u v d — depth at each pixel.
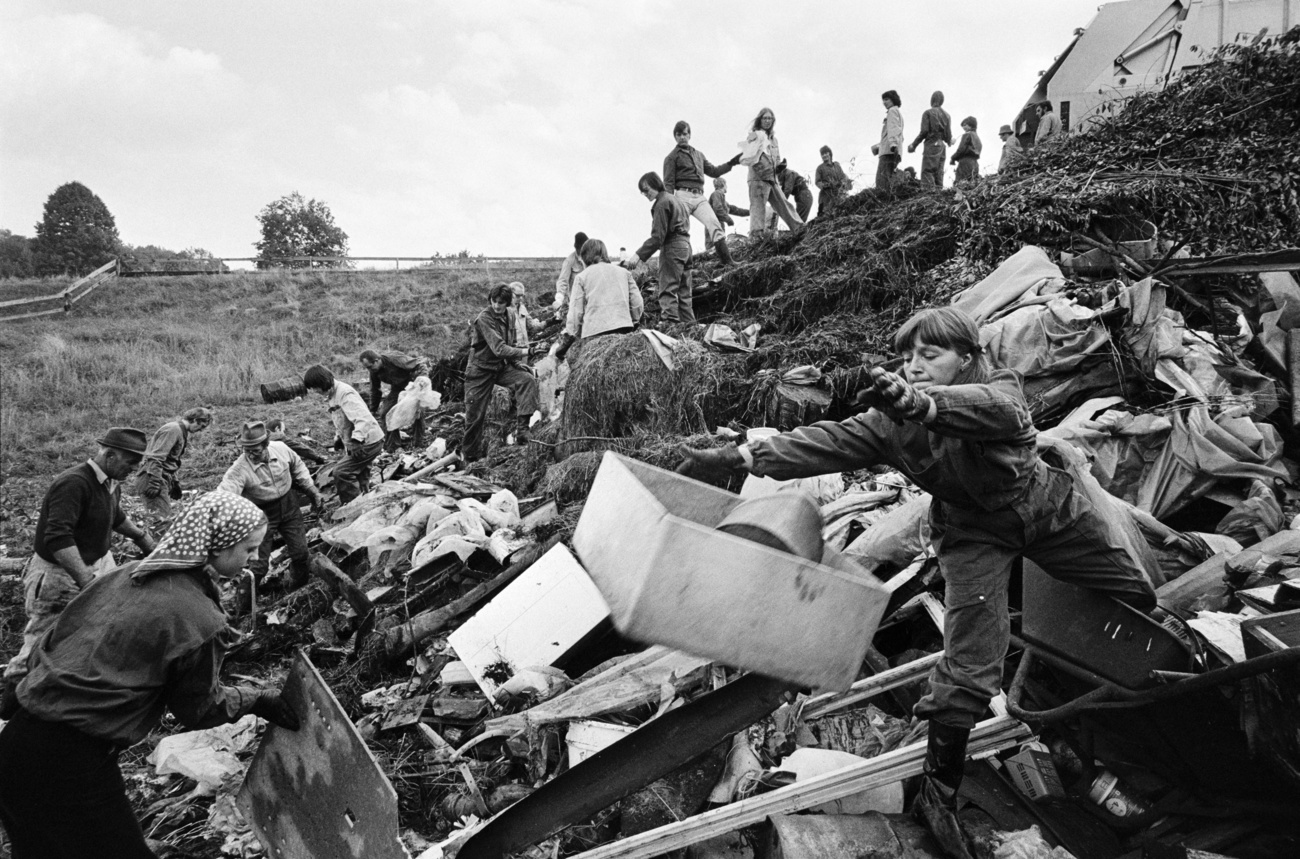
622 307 8.04
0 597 6.90
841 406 6.53
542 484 7.22
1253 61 8.39
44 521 4.90
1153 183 7.26
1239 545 3.75
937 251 8.01
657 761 2.71
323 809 3.13
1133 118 8.88
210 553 3.04
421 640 5.05
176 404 14.41
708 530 1.91
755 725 3.53
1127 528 3.23
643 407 7.09
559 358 9.15
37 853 2.95
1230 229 7.06
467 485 7.46
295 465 6.52
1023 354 5.20
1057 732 3.07
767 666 2.00
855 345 7.02
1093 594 2.81
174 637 2.91
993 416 2.25
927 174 12.20
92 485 5.08
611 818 3.28
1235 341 5.25
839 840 2.72
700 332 8.27
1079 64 10.99
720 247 10.67
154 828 3.84
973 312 5.93
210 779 4.11
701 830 2.91
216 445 11.77
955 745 2.63
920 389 2.25
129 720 2.89
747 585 1.94
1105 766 2.99
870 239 8.70
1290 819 2.56
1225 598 3.16
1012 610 3.54
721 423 6.80
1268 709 2.33
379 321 20.17
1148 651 2.70
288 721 3.29
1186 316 5.74
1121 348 5.02
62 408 13.85
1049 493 2.51
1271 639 2.34
